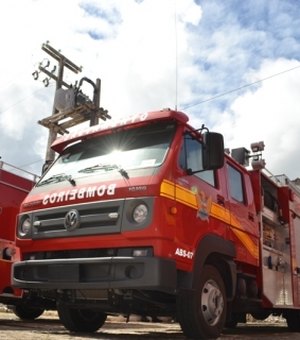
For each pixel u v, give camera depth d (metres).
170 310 5.85
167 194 5.21
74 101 18.91
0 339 5.09
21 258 6.00
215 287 5.93
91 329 6.81
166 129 5.91
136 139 6.04
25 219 6.02
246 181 7.58
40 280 5.58
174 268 5.06
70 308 6.46
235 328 10.04
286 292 8.66
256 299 7.52
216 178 6.51
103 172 5.71
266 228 8.43
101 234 5.24
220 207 6.38
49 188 6.01
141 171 5.41
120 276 5.04
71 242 5.45
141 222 5.07
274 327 10.98
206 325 5.60
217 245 5.99
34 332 6.25
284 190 9.23
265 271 7.86
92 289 5.28
